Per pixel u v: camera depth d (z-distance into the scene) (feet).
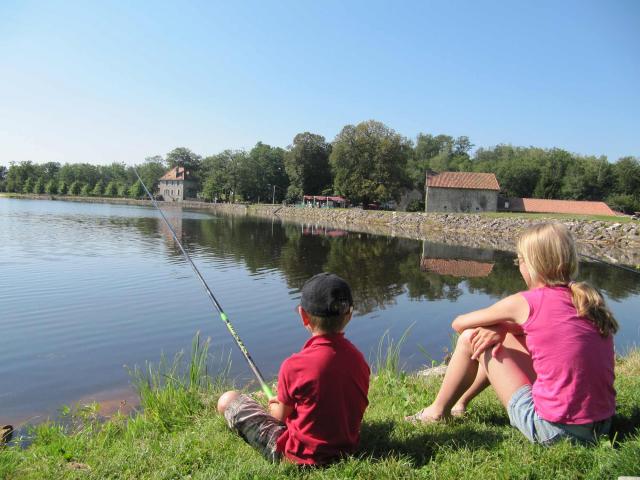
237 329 30.94
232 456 9.00
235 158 305.73
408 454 8.48
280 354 25.98
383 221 178.29
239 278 51.11
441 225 153.69
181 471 8.72
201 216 189.16
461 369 9.46
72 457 10.26
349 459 8.00
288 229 136.56
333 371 7.73
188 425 12.19
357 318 35.68
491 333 8.47
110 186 371.97
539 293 7.79
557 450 7.59
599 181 238.27
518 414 8.14
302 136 264.52
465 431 9.28
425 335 31.04
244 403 9.25
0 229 95.71
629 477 6.65
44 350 25.76
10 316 32.71
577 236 113.50
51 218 134.92
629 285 53.26
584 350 7.41
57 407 18.08
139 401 18.10
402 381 14.53
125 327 30.63
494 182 202.39
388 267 64.59
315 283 7.95
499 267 66.85
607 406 7.64
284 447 8.32
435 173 206.90
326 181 270.87
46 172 408.26
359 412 8.23
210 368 23.04
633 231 103.19
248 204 286.66
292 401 7.99
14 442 13.48
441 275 58.39
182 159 377.50
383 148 208.03
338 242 101.04
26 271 50.24
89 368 22.98
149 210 224.12
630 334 31.53
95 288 42.68
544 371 7.68
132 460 9.45
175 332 29.89
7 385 20.67
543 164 249.34
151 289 43.09
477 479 7.52
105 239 84.89
